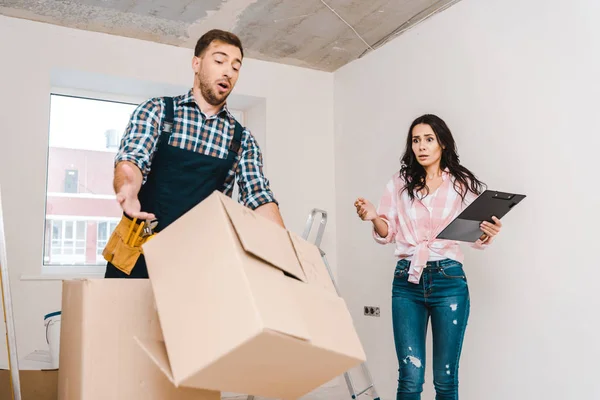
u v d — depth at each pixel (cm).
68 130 360
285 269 108
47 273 337
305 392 117
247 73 394
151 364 114
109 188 365
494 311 273
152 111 177
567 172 246
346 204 396
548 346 247
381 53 371
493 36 288
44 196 321
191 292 97
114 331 112
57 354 193
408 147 251
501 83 281
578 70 246
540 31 264
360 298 373
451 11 315
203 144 184
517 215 267
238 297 90
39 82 328
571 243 241
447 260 225
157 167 179
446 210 234
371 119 377
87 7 320
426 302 225
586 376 231
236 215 105
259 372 98
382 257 356
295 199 396
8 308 142
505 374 265
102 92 371
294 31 355
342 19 339
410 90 342
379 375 348
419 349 224
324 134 414
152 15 331
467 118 299
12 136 318
